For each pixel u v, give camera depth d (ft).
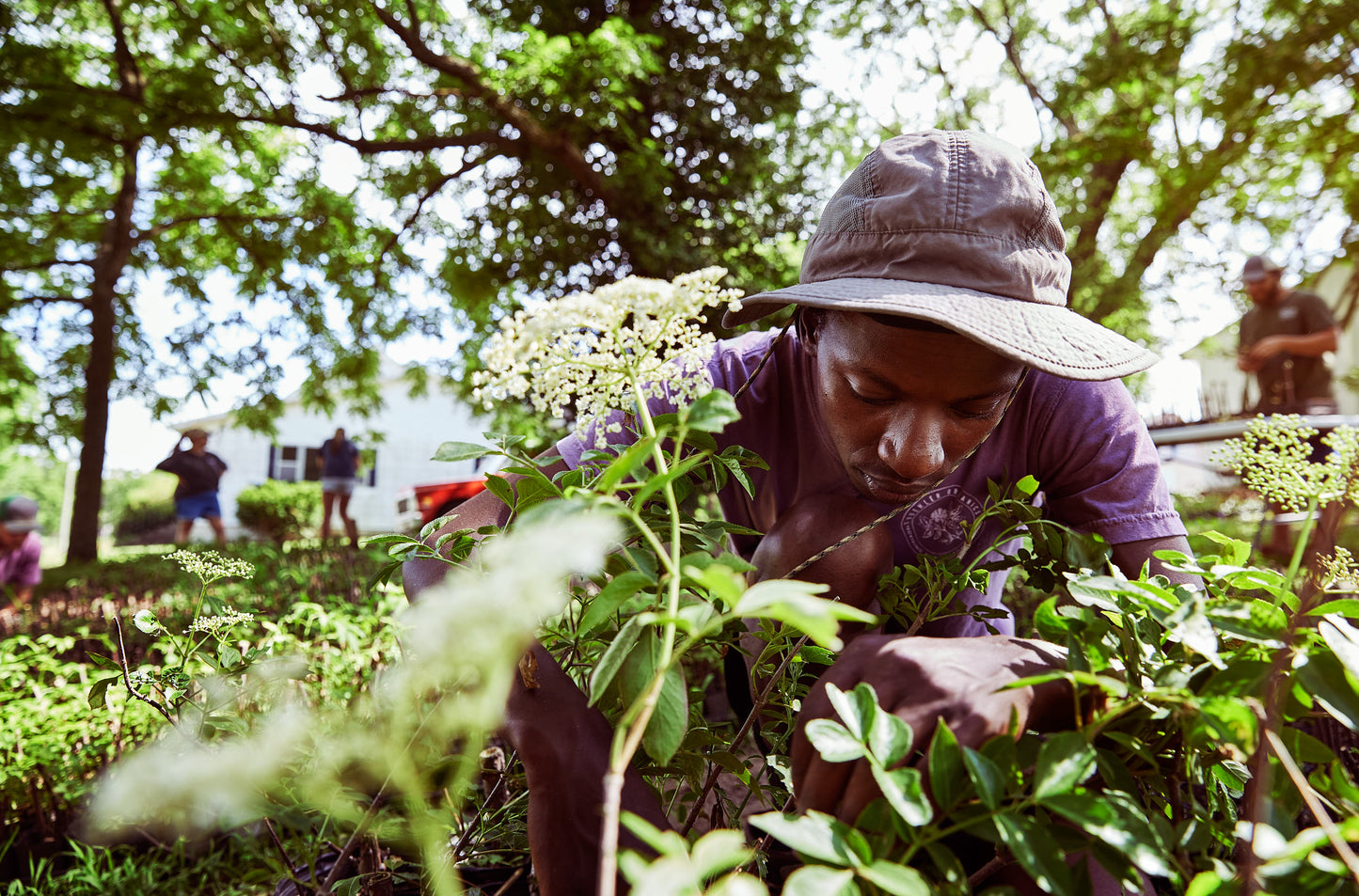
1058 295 3.01
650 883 1.22
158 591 15.07
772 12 28.60
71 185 32.99
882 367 2.78
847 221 3.10
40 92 25.72
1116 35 28.53
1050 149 26.27
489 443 2.57
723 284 24.61
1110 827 1.61
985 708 1.95
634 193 25.43
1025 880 2.14
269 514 53.21
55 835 6.87
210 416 68.44
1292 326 16.88
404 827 1.94
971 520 4.11
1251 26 23.21
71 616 13.75
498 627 1.44
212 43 27.61
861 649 2.21
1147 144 25.26
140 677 3.12
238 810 1.65
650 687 1.58
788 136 29.55
